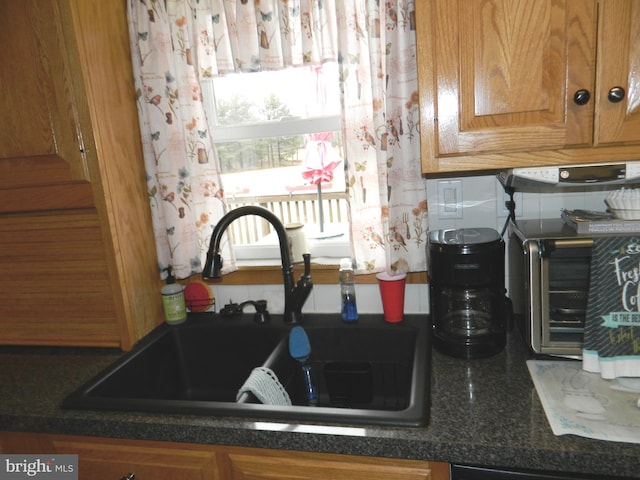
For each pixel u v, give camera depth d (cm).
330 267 146
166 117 138
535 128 96
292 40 134
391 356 135
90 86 119
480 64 96
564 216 116
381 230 136
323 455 90
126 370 124
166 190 140
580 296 103
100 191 122
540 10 92
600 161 96
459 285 111
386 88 123
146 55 134
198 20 140
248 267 152
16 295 135
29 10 115
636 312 95
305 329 140
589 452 76
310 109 149
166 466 98
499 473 82
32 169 124
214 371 148
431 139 102
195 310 153
